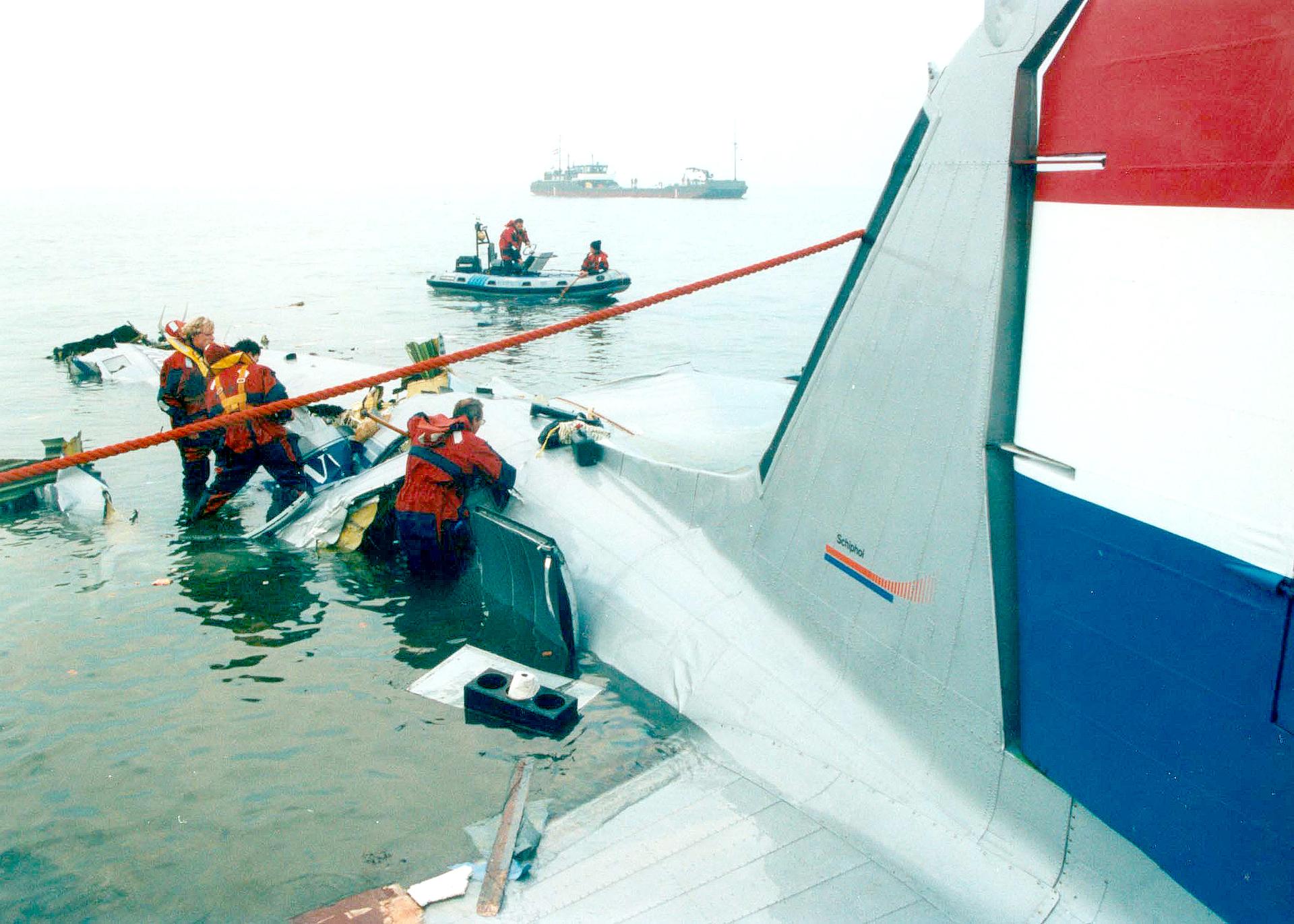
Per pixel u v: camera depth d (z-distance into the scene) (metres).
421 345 7.56
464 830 3.20
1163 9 1.94
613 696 3.96
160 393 6.93
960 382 2.69
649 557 4.48
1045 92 2.35
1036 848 2.47
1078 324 2.26
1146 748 2.18
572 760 3.56
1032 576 2.48
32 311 17.34
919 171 2.92
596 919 2.63
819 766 3.11
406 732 3.83
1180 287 1.96
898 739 2.97
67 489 6.63
